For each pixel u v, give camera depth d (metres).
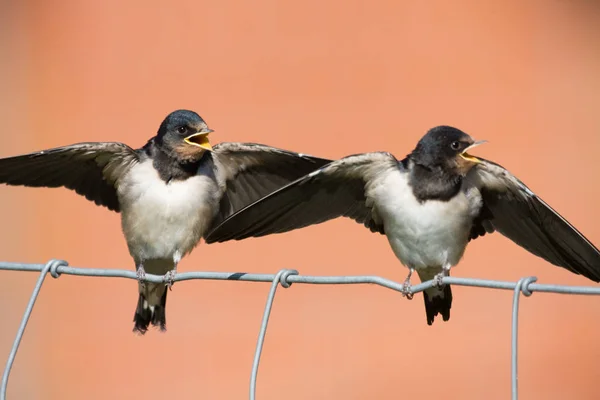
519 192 8.62
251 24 15.95
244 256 15.46
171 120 9.35
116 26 16.30
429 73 15.91
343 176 8.88
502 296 15.40
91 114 16.27
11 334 15.97
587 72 16.09
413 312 15.27
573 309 15.44
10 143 16.38
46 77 16.41
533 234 8.89
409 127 15.79
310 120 15.79
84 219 16.08
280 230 9.09
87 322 15.88
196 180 9.41
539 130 16.03
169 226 9.36
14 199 16.06
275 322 15.34
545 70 16.06
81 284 15.99
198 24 16.03
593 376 15.35
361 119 15.76
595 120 16.03
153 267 9.73
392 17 15.84
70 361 15.80
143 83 16.17
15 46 16.45
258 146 9.43
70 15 16.42
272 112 15.82
